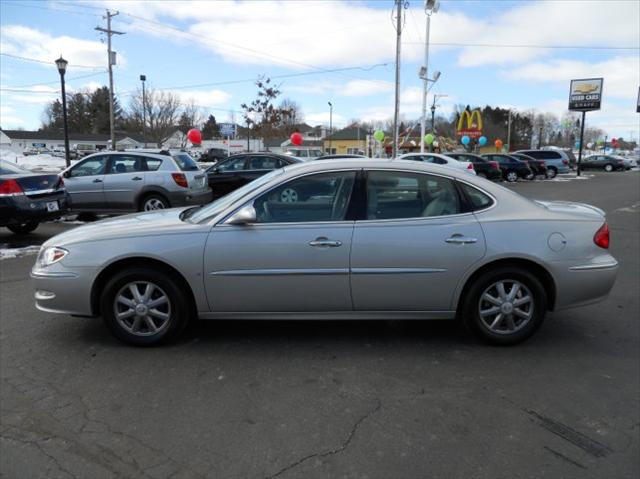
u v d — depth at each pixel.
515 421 3.09
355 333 4.50
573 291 4.08
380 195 4.04
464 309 4.11
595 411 3.21
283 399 3.34
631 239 9.68
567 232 4.06
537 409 3.23
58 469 2.63
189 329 4.59
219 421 3.08
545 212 4.15
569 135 98.81
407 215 4.02
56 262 4.05
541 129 104.50
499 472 2.61
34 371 3.74
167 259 3.95
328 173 4.08
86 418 3.11
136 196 10.71
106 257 3.98
